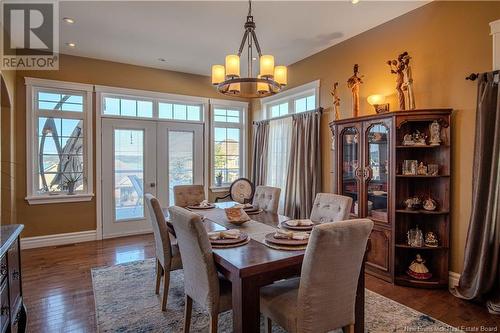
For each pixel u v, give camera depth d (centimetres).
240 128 612
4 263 179
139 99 516
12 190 401
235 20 348
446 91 303
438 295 285
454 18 296
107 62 482
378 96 348
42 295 286
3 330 175
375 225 330
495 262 256
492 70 267
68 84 452
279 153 508
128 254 407
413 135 315
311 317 164
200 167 566
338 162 375
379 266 325
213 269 186
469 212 287
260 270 167
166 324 236
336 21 354
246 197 486
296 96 504
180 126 548
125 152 502
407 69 317
